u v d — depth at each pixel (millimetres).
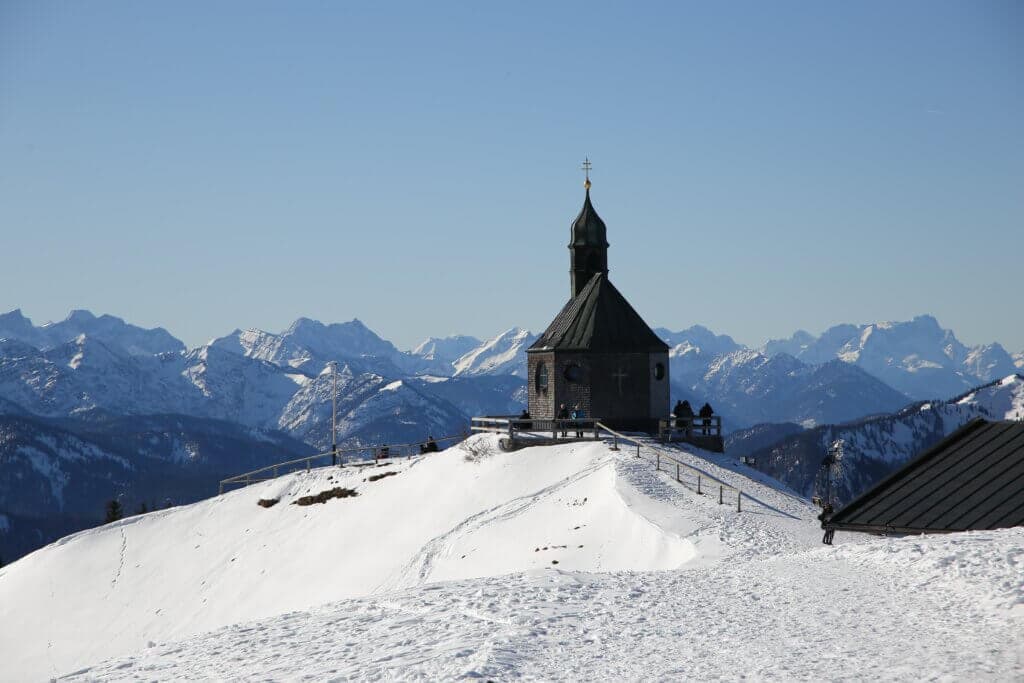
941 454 44344
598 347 82375
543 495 68062
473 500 71000
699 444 79375
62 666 70062
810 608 29359
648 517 57156
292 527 78938
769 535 52531
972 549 31812
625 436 77125
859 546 36719
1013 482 40031
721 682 22781
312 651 29609
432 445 90312
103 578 78688
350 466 87250
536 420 78375
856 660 23578
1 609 77688
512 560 59438
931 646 24219
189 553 79750
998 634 24719
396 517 73375
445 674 24844
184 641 33750
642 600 32531
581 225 88750
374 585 64938
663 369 85312
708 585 34312
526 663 25594
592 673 24422
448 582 39125
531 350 86625
